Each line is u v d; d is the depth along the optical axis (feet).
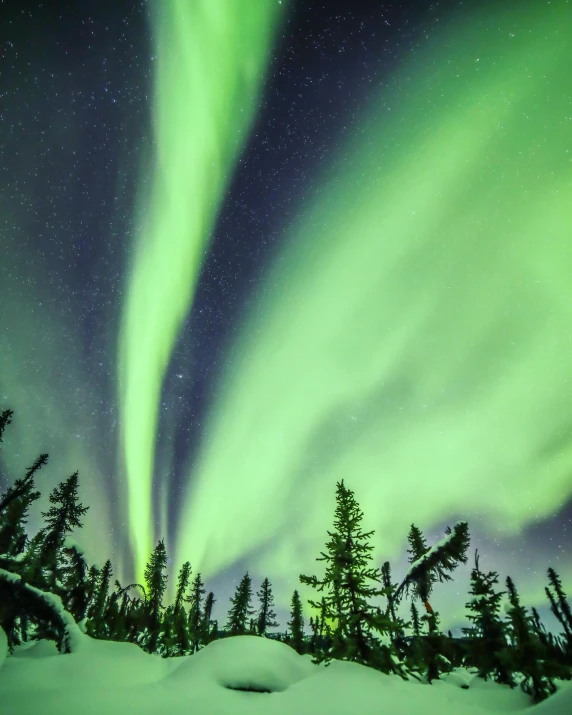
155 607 119.85
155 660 47.60
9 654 52.16
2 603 55.93
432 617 68.64
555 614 114.73
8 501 63.82
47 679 36.70
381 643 55.31
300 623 133.69
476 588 71.87
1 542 73.46
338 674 39.70
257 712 30.07
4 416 66.18
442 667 64.54
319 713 30.63
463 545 68.69
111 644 49.83
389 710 32.30
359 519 64.59
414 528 84.69
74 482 86.43
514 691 58.39
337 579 59.57
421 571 70.13
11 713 27.07
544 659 60.80
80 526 82.64
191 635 130.31
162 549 129.59
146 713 27.91
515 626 65.00
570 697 36.11
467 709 36.09
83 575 75.20
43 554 72.54
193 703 30.83
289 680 38.22
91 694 31.86
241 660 38.99
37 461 66.64
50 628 54.95
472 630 68.69
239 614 140.87
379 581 59.98
